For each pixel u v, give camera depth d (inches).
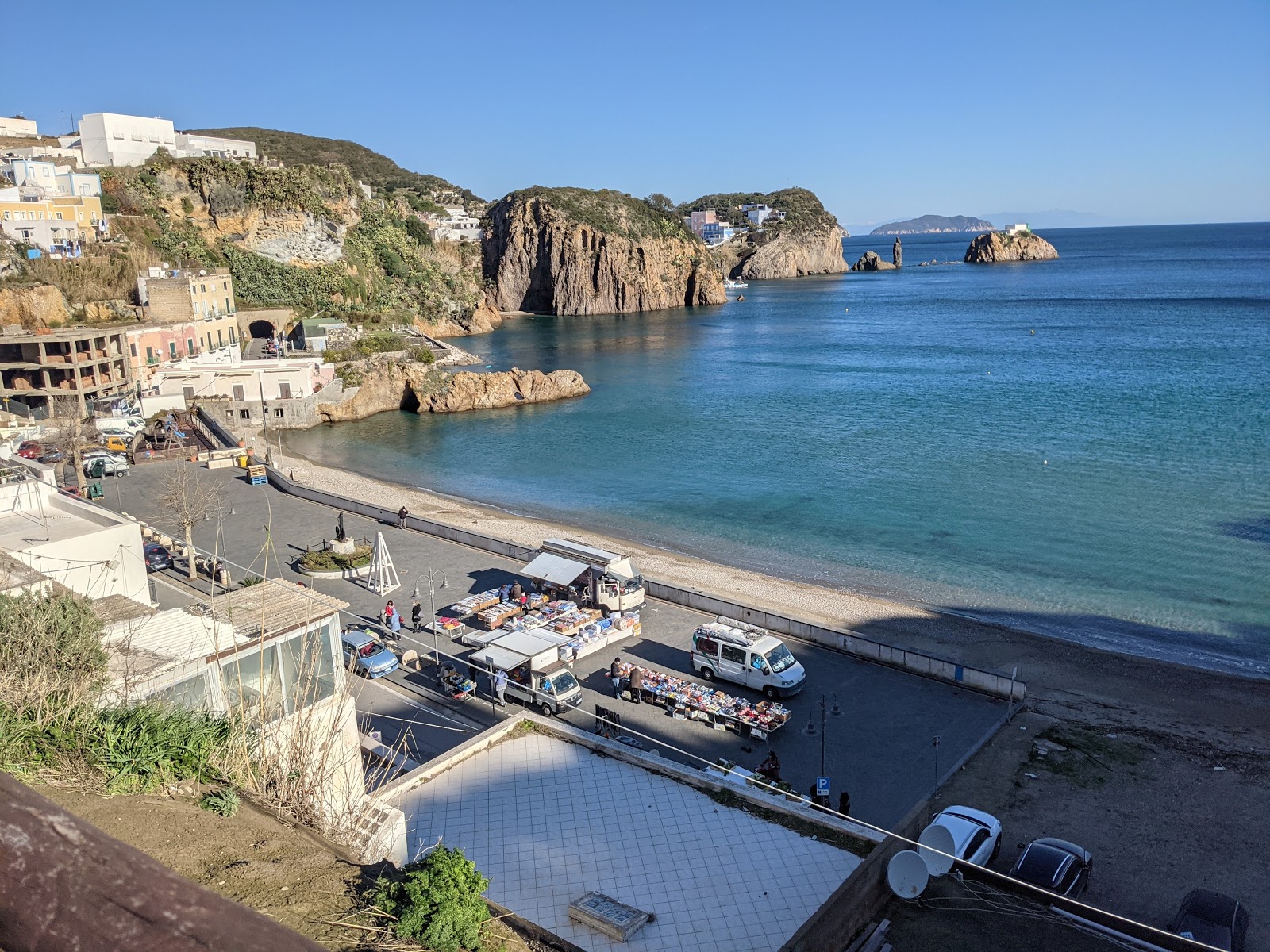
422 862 399.2
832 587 1843.0
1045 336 5871.1
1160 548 2006.6
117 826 376.2
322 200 5536.4
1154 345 5191.9
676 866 672.4
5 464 1122.0
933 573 1910.7
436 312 6579.7
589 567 1531.7
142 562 912.3
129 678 568.7
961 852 793.6
